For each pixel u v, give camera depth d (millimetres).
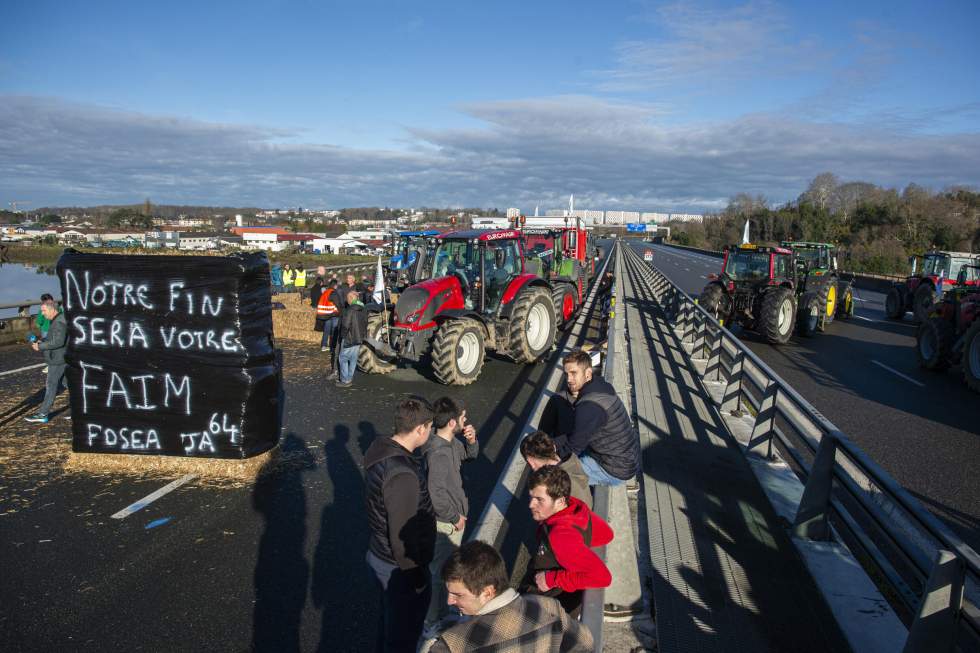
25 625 3709
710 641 3395
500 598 2080
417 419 3076
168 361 5996
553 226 20469
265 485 5840
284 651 3525
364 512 5289
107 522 5059
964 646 3168
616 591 3816
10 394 8836
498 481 5680
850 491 4164
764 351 13133
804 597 3828
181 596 4031
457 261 10633
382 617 3082
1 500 5445
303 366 11109
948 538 2754
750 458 6137
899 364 11953
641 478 5617
